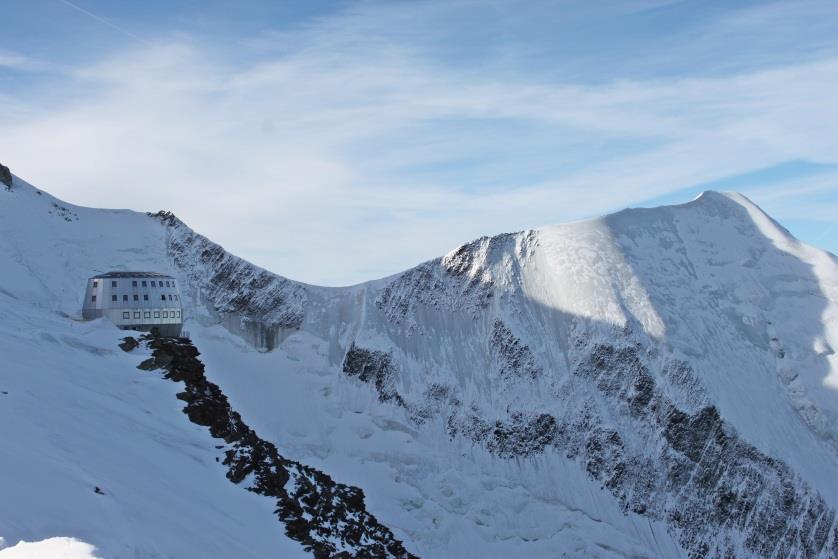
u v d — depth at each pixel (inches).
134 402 1625.2
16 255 4303.6
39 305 3666.3
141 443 1358.3
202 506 1187.9
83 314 2878.9
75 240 4960.6
